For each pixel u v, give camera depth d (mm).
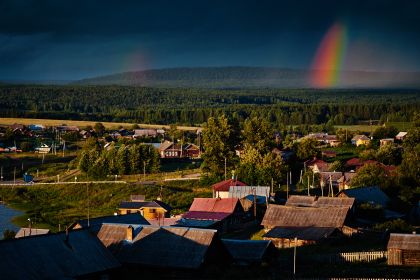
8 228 100312
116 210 113750
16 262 44406
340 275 52094
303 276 51812
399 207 97625
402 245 59312
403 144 160375
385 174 118000
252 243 59344
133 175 146000
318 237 73062
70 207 123688
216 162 139875
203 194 122625
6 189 138875
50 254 46812
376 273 52906
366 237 74938
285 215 81562
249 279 50844
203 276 51688
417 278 50344
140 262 52969
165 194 123188
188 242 53688
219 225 92000
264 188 112000
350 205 85312
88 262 48281
